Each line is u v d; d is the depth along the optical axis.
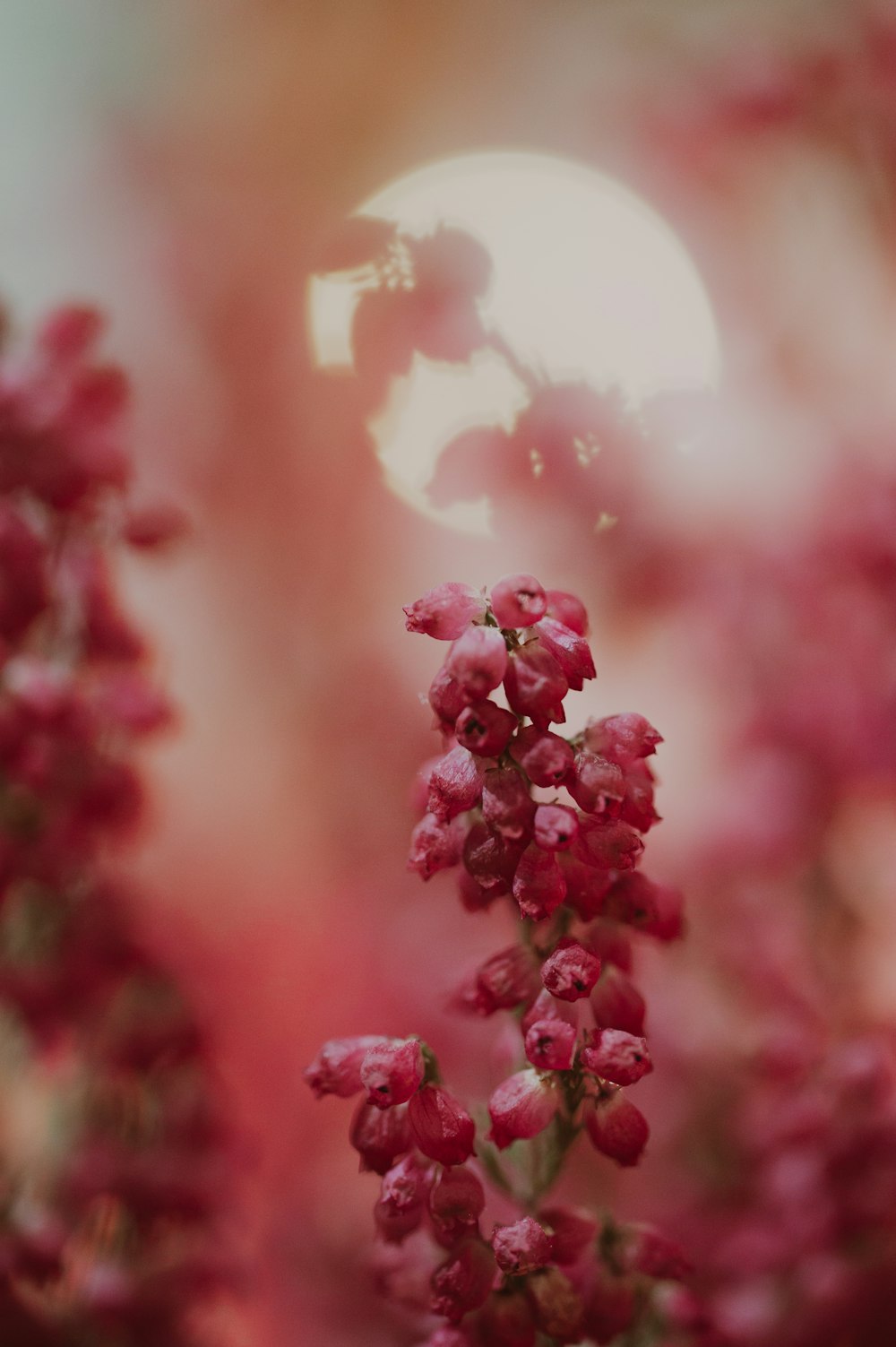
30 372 0.21
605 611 0.31
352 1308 0.27
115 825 0.22
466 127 0.54
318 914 0.39
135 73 0.56
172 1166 0.22
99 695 0.22
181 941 0.28
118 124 0.54
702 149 0.34
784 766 0.30
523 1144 0.18
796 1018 0.26
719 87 0.34
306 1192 0.32
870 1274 0.22
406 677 0.46
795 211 0.34
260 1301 0.27
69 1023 0.22
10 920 0.22
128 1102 0.22
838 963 0.29
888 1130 0.22
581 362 0.25
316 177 0.55
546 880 0.17
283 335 0.50
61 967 0.22
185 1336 0.22
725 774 0.31
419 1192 0.17
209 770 0.45
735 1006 0.29
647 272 0.30
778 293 0.33
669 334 0.27
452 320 0.20
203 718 0.46
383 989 0.37
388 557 0.47
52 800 0.21
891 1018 0.27
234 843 0.43
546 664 0.17
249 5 0.55
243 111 0.56
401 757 0.45
